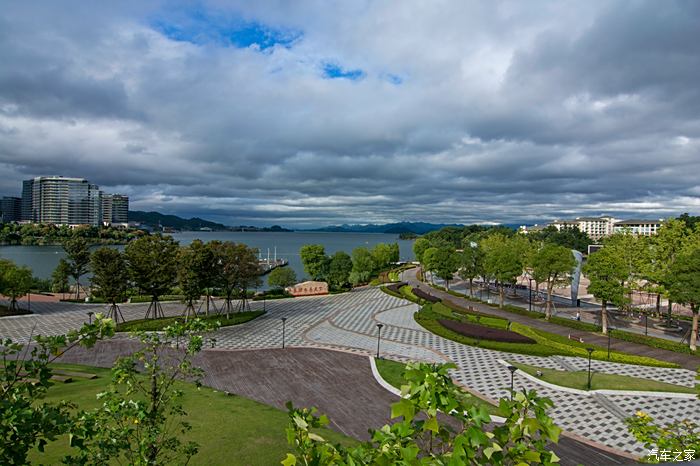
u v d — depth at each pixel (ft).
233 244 183.11
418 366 14.88
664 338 161.38
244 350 136.56
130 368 39.83
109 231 602.44
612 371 121.19
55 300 229.66
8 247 611.88
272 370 117.39
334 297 254.27
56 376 104.06
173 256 174.60
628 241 192.65
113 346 135.44
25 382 22.93
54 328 163.63
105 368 114.93
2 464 19.30
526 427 14.32
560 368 124.36
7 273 186.09
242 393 100.63
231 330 164.25
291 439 15.06
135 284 174.91
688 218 310.24
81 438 23.31
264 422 82.33
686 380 113.80
